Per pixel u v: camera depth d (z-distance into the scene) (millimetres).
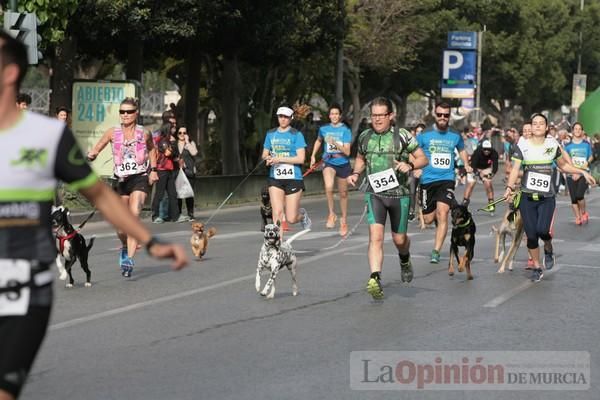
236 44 70188
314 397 16453
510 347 20656
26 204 10562
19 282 10438
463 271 32156
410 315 24078
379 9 105312
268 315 23906
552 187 30078
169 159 50562
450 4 152500
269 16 69062
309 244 39031
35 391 16656
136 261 33594
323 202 69000
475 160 57531
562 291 28312
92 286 28094
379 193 25188
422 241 41062
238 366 18594
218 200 63719
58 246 27391
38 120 10664
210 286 28250
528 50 169625
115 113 57531
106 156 56719
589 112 118375
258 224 49531
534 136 30062
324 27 80688
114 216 10891
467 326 22812
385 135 25047
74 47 61469
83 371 18078
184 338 21109
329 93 112312
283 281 29469
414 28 112312
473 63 122750
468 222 29969
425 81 147875
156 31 61562
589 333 22266
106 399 16156
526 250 38781
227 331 21922
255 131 88688
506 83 177750
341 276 30594
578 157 51594
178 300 25906
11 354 10289
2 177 10500
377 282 24969
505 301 26406
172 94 177250
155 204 50688
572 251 38719
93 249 37281
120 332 21703
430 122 121250
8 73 10531
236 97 80875
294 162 34344
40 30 52219
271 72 89625
